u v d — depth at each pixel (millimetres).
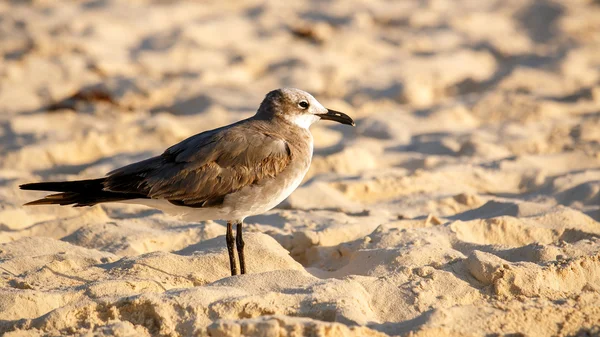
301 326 7168
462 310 7812
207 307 7750
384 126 19078
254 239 9914
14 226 12109
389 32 31203
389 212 12680
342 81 24734
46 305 8117
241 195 9047
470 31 31953
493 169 14945
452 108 20188
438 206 13039
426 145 17297
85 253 9898
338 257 10398
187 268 9266
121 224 11398
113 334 7320
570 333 7562
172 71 25109
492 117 20016
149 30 29625
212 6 33469
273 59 26984
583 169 15242
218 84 23969
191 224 11477
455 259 9195
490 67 27281
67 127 19266
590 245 9820
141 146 17766
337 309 7684
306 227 11422
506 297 8383
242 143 9133
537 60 26312
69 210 12836
